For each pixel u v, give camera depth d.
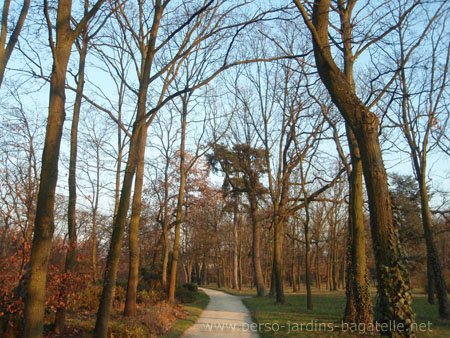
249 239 54.88
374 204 6.41
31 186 9.45
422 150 16.69
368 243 34.50
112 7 10.01
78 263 9.88
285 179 24.28
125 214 8.73
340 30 11.86
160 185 22.39
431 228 16.12
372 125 6.57
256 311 17.77
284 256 44.38
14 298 7.83
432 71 15.82
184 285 31.30
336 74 6.82
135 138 9.05
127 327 9.80
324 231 40.16
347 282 12.41
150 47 9.95
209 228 43.31
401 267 6.29
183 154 19.66
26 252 8.09
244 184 31.64
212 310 19.61
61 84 6.50
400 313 6.16
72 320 10.36
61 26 6.72
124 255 24.62
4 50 7.79
